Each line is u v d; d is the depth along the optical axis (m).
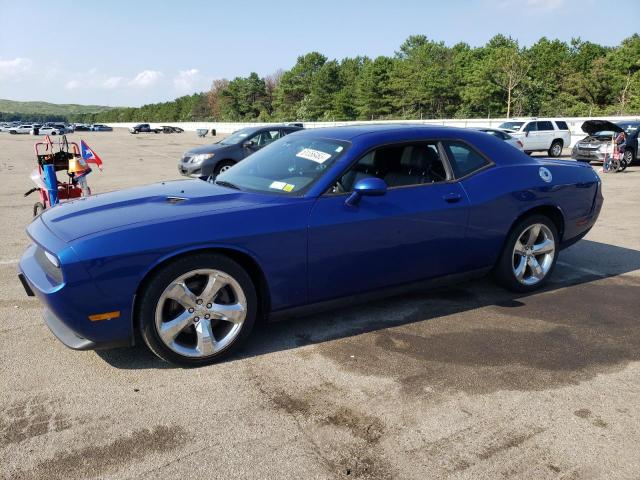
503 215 4.18
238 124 60.81
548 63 62.53
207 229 3.07
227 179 4.02
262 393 2.91
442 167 4.02
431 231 3.82
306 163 3.75
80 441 2.48
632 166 17.16
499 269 4.39
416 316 4.02
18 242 6.55
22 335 3.67
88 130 83.19
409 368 3.20
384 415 2.70
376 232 3.58
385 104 67.38
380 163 3.76
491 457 2.38
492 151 4.32
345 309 4.15
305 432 2.56
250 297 3.27
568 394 2.92
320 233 3.37
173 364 3.19
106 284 2.85
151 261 2.93
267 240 3.21
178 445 2.45
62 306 2.82
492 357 3.35
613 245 6.40
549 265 4.62
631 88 51.84
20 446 2.44
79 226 3.07
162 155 24.48
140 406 2.78
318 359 3.31
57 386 2.98
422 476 2.25
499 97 53.97
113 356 3.35
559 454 2.40
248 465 2.31
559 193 4.52
